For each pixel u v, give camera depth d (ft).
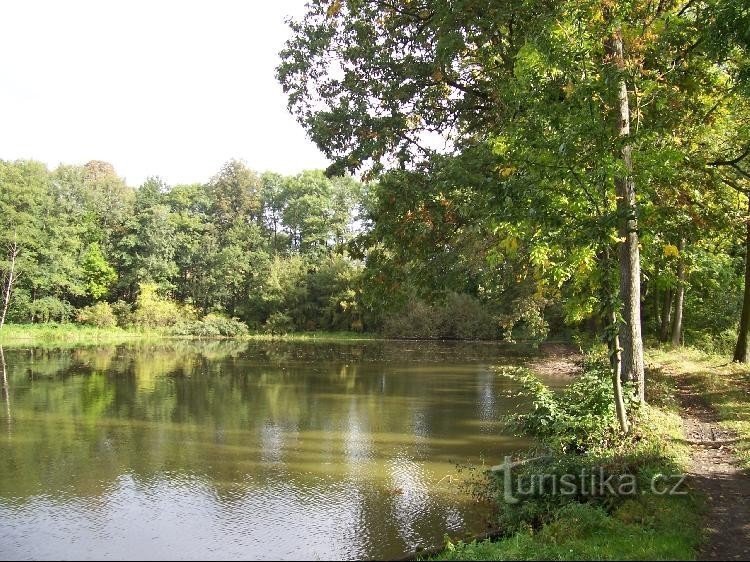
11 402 54.90
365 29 54.70
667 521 20.02
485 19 44.32
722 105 44.16
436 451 37.91
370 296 53.98
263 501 28.60
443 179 45.62
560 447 28.78
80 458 36.17
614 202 29.17
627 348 36.88
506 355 108.68
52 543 23.58
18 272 167.22
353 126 52.60
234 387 65.77
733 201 55.21
